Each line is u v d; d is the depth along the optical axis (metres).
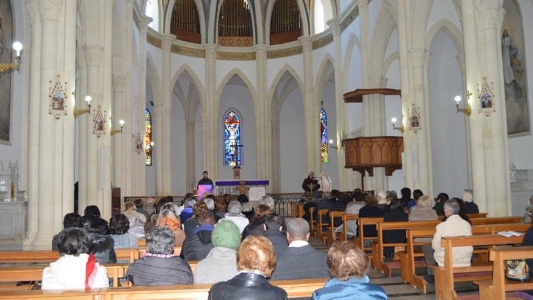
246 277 3.81
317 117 33.38
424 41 19.52
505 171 15.01
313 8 33.62
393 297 8.95
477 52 15.29
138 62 27.84
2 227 15.56
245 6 35.91
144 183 27.61
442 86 24.39
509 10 20.08
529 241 6.93
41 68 13.64
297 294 4.64
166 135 32.09
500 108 15.02
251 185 28.47
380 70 24.69
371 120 24.22
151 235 5.35
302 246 5.48
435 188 24.41
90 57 17.97
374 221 11.86
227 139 38.94
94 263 5.04
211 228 7.50
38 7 13.89
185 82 36.88
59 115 13.65
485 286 6.95
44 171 13.46
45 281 4.89
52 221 13.48
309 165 33.25
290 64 34.72
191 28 34.97
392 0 22.20
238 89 39.31
